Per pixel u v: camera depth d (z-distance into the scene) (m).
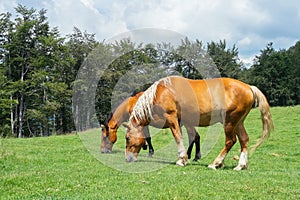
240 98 9.22
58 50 44.62
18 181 7.31
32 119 45.25
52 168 9.26
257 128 22.34
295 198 5.97
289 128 21.56
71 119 41.50
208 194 6.13
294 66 69.69
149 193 6.15
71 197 5.91
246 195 6.11
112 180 7.49
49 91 43.53
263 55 72.19
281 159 12.30
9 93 42.16
